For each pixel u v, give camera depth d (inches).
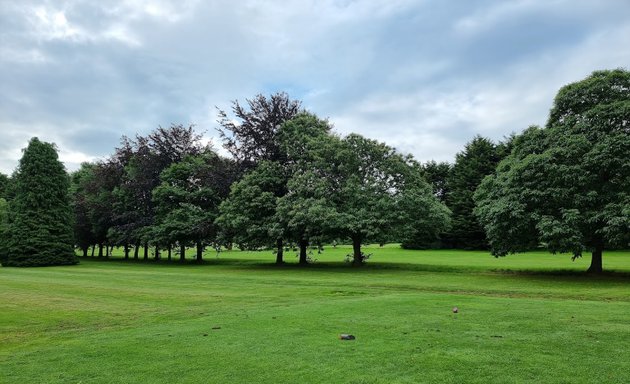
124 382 260.4
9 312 545.3
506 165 1102.4
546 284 824.3
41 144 1815.9
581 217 896.3
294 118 1521.9
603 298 630.5
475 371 262.4
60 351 337.7
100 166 2090.3
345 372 266.2
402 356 296.7
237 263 1673.2
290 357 300.5
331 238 1398.9
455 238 2600.9
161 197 1784.0
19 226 1704.0
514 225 978.1
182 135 1977.1
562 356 290.4
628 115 926.4
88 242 2319.1
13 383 263.3
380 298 589.3
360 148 1362.0
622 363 273.1
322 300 601.6
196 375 268.5
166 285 860.0
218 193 1684.3
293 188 1360.7
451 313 463.2
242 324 420.8
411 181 1358.3
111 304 605.9
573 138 951.6
